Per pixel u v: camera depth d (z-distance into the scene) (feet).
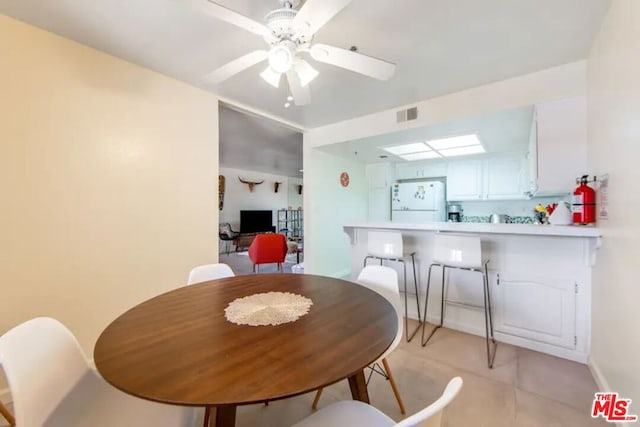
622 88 4.74
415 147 13.26
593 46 6.52
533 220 15.29
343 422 3.20
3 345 2.81
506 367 6.82
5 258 5.64
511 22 5.78
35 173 5.97
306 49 4.84
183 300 4.67
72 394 3.44
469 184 16.06
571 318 7.14
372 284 6.19
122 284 7.23
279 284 5.69
